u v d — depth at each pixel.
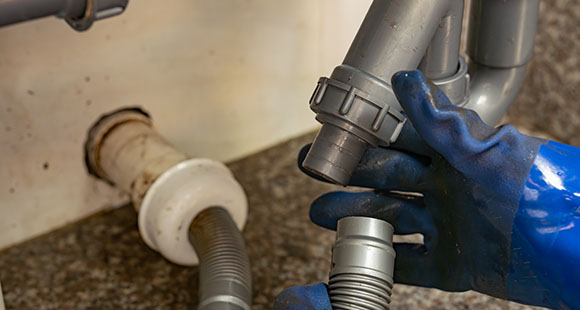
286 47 0.99
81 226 0.92
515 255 0.51
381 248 0.49
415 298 0.76
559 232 0.49
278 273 0.81
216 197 0.81
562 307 0.53
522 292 0.54
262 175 1.00
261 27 0.95
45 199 0.89
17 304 0.78
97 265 0.85
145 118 0.91
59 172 0.88
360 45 0.49
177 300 0.79
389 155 0.55
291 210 0.93
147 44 0.87
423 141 0.54
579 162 0.50
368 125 0.48
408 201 0.56
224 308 0.69
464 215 0.52
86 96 0.85
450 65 0.56
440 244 0.56
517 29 0.60
